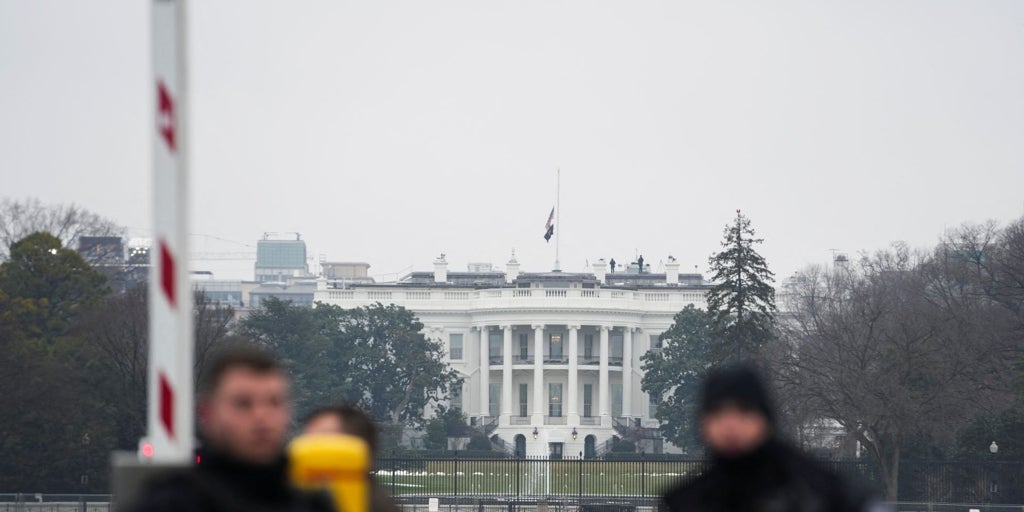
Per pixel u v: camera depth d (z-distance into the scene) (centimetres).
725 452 2483
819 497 2403
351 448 2181
